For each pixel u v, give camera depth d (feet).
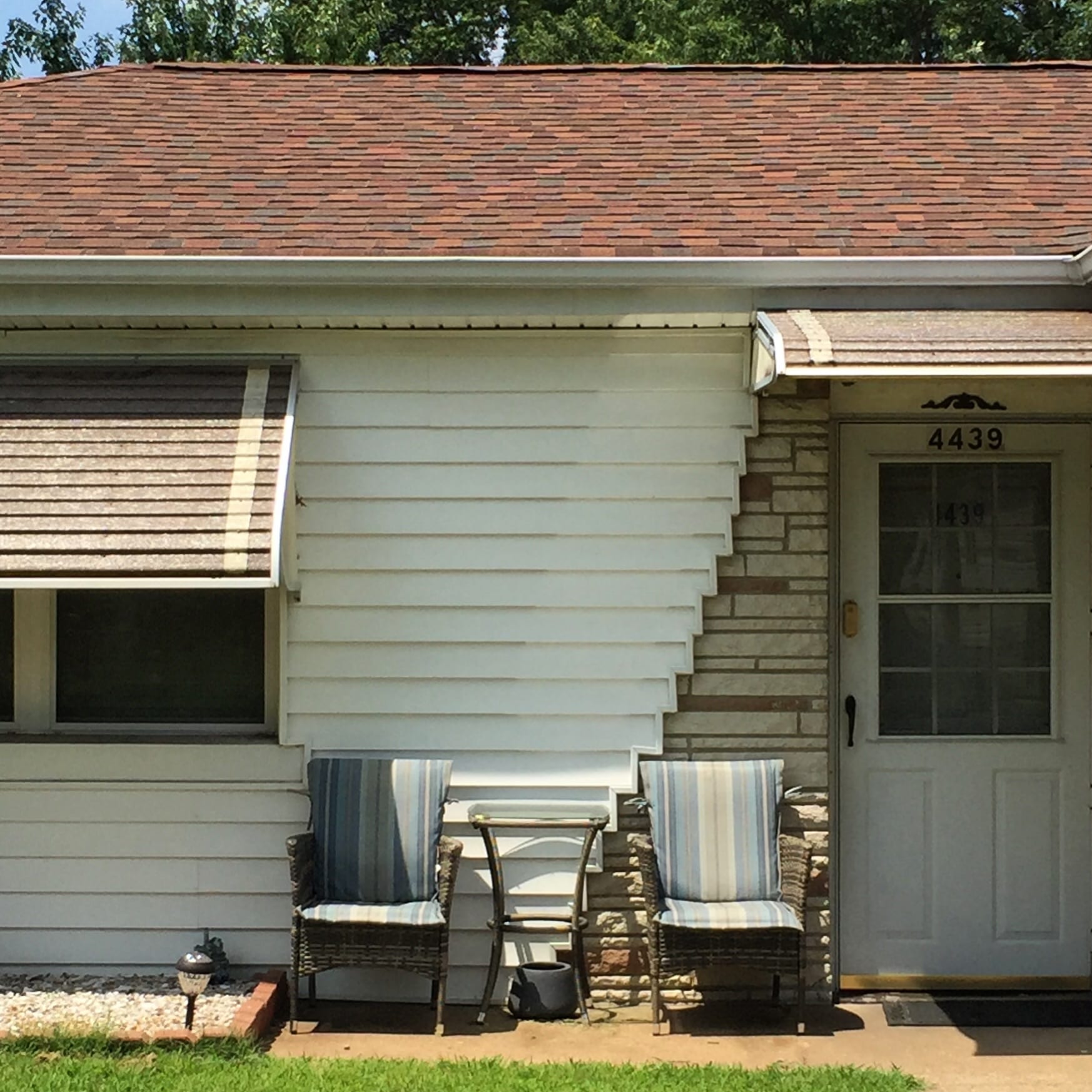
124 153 26.50
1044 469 22.74
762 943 20.26
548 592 22.16
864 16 66.39
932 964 22.52
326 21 60.75
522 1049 19.77
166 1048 18.81
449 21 80.79
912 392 22.53
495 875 21.40
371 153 26.73
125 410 21.40
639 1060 19.31
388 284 21.13
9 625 22.84
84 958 22.04
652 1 69.67
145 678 22.84
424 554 22.21
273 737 22.53
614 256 21.50
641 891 21.91
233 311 21.44
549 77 31.37
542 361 22.25
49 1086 17.21
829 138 27.55
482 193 24.54
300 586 22.21
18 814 22.04
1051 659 22.68
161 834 22.07
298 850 20.44
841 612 22.66
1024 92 30.42
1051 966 22.54
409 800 21.38
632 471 22.18
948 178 25.21
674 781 21.39
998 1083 18.45
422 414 22.27
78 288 21.38
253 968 22.03
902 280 21.03
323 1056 19.25
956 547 22.71
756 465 22.09
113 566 19.22
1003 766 22.59
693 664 22.03
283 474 20.30
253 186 24.82
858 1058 19.44
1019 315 20.83
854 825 22.58
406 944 20.43
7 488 20.21
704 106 29.63
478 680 22.15
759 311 21.04
